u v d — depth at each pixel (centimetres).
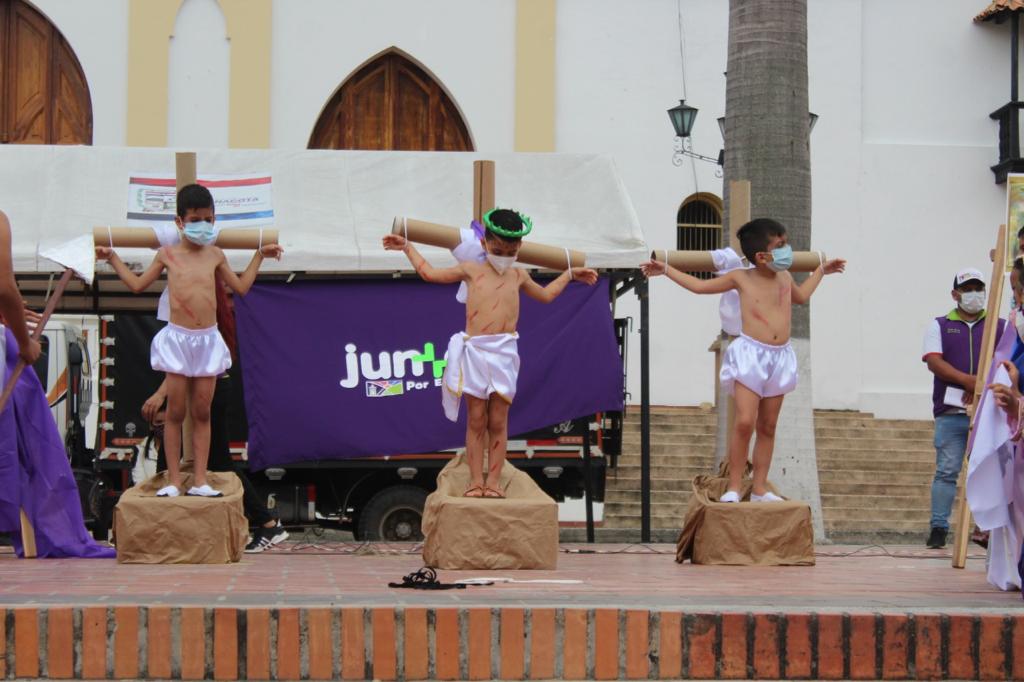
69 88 2186
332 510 1380
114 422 1330
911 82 2289
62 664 514
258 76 2175
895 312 2261
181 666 517
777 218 1288
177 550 796
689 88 2227
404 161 1372
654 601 562
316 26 2194
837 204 2256
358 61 2195
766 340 862
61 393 1454
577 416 1291
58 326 1460
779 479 1277
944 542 1197
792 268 894
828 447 2027
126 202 1298
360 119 2222
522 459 1377
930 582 736
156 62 2159
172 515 796
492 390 788
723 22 2236
